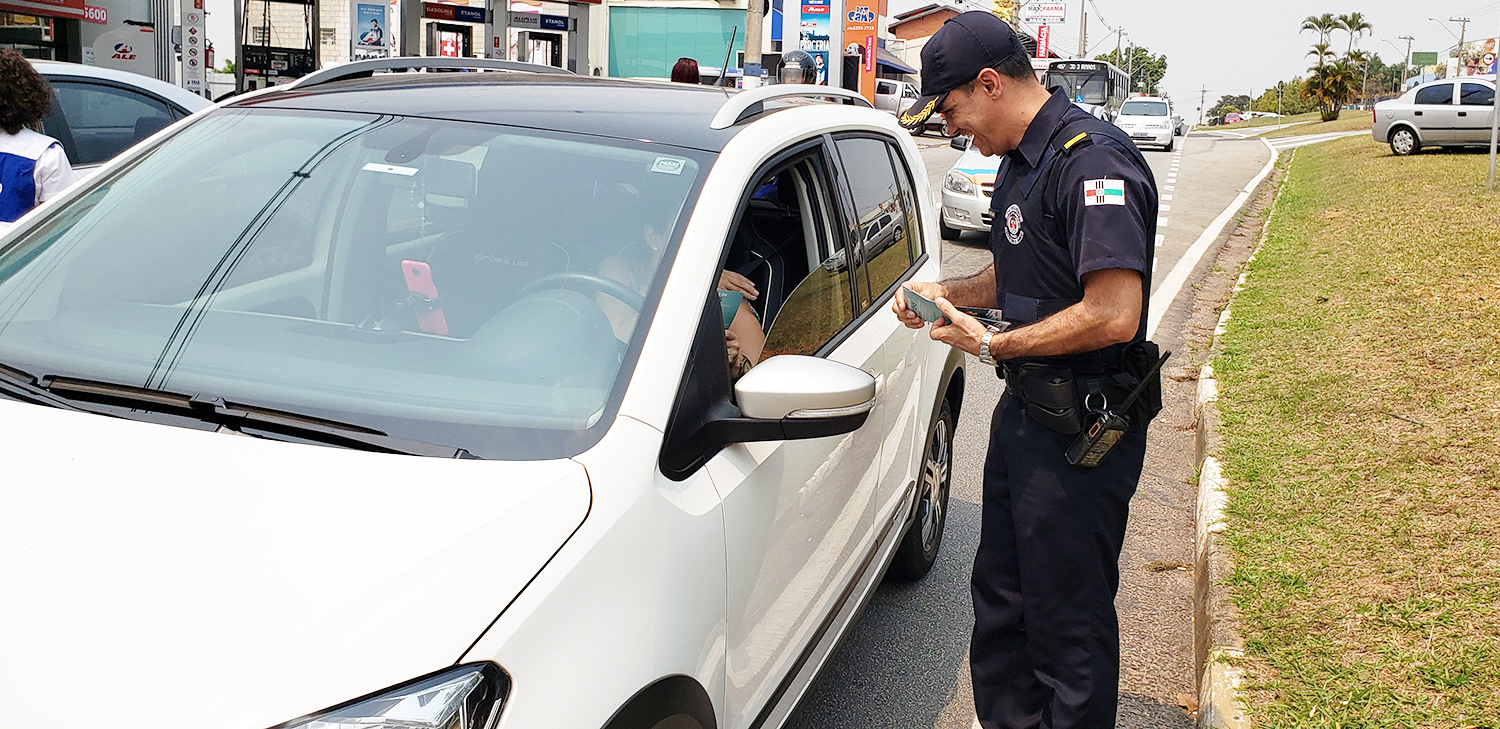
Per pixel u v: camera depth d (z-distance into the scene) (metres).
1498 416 5.15
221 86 16.92
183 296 2.30
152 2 16.23
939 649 3.70
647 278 2.15
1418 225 11.54
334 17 19.81
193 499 1.72
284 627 1.49
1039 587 2.71
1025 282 2.59
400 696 1.45
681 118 2.58
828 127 3.08
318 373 2.07
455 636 1.53
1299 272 9.62
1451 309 7.38
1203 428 5.61
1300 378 6.09
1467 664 3.15
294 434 1.90
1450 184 15.47
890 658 3.62
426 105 2.67
